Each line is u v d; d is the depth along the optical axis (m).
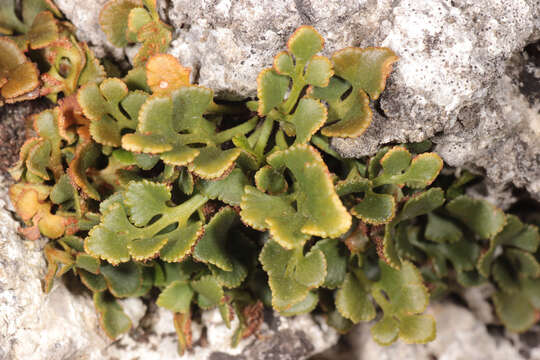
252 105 0.15
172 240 0.14
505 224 0.15
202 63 0.15
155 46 0.15
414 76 0.14
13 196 0.15
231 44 0.14
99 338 0.15
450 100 0.14
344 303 0.15
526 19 0.14
